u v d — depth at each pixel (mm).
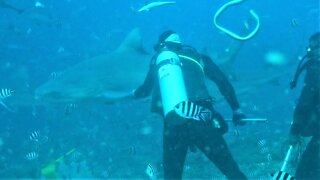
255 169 5984
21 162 9000
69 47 37969
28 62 27500
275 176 2787
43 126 15430
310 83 3664
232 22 39688
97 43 32281
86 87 6512
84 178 5906
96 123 14688
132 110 16188
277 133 9789
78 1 75812
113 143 11180
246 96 18984
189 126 3703
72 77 6828
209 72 4195
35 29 36250
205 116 3605
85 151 9852
